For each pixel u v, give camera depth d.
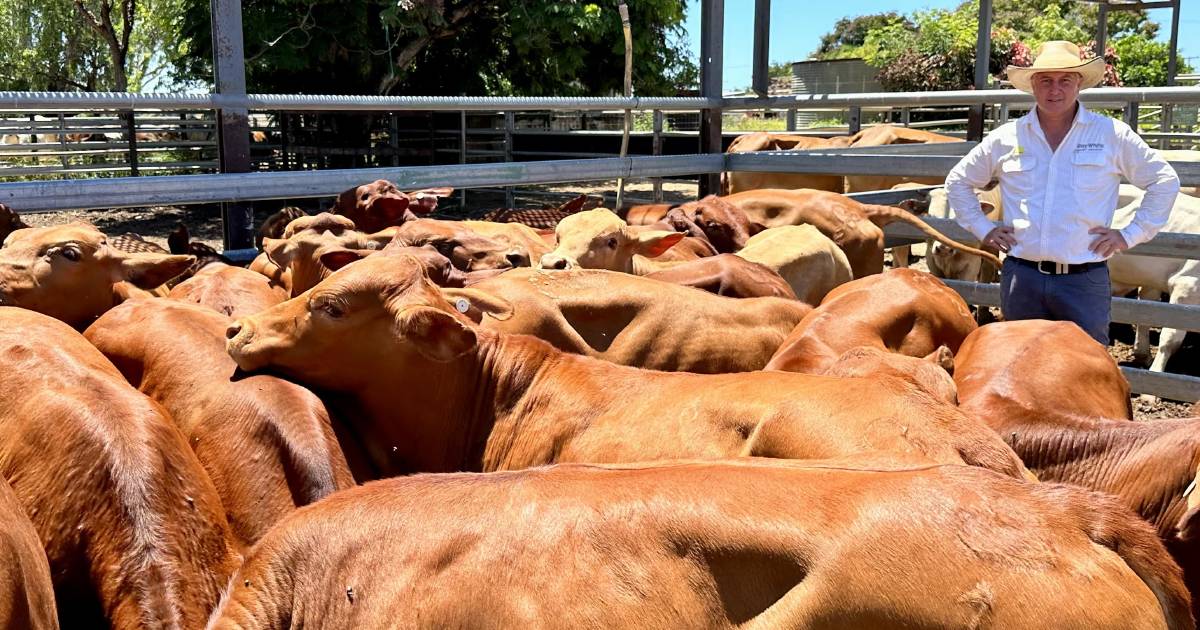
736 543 2.20
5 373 3.53
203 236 15.13
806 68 42.75
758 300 5.31
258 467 3.45
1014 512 2.21
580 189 20.02
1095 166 5.50
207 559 3.07
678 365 4.98
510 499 2.38
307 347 3.72
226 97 6.52
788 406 3.30
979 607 2.10
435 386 3.85
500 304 4.12
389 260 3.81
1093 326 5.72
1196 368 8.83
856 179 13.48
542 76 21.48
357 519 2.44
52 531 3.09
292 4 17.94
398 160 21.03
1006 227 5.72
